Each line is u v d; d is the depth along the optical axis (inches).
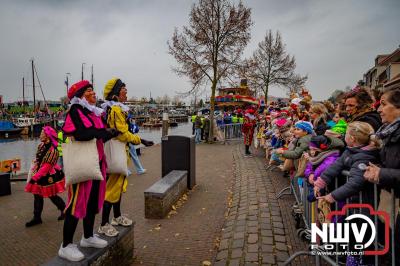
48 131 228.8
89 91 127.5
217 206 256.2
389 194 100.6
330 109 265.6
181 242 186.7
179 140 306.7
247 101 1558.8
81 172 122.0
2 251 186.4
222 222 218.7
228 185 328.2
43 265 117.7
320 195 140.6
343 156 123.2
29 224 226.8
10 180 354.6
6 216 250.8
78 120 121.7
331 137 144.7
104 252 133.7
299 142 185.2
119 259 147.7
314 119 202.5
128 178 377.1
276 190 278.5
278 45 1266.0
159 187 240.8
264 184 302.4
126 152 163.5
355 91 154.8
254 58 1231.5
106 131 131.6
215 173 390.9
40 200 231.0
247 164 425.4
